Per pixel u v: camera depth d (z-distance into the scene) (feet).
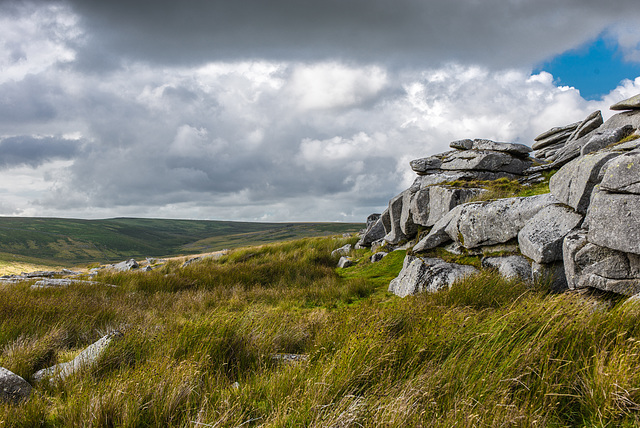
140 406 11.83
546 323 13.51
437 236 36.86
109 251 620.08
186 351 16.79
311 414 10.66
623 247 18.45
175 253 643.45
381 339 14.40
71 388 13.92
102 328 23.84
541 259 23.50
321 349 15.83
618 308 14.84
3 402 12.85
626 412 10.12
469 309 19.69
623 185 19.01
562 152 43.50
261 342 18.02
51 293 36.01
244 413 11.36
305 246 71.67
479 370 12.04
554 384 11.16
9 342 19.42
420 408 10.78
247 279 45.27
